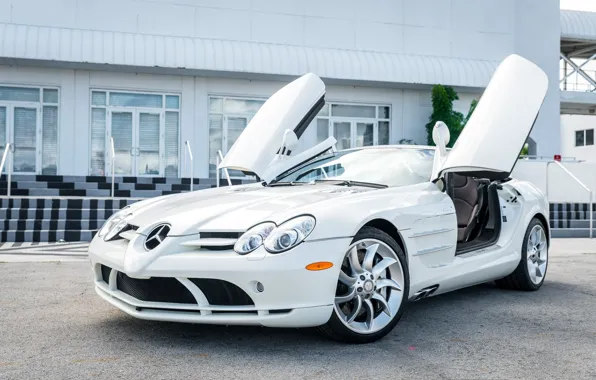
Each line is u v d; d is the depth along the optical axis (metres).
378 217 3.02
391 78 14.95
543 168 14.03
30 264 5.67
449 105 15.11
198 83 14.37
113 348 2.81
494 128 3.64
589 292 4.49
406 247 3.20
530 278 4.45
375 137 15.78
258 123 4.54
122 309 2.95
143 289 2.89
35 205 9.19
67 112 13.56
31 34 12.64
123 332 3.10
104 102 13.84
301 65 14.23
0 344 2.87
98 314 3.50
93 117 13.79
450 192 3.70
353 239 2.89
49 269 5.33
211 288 2.74
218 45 13.86
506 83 3.88
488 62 16.05
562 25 22.73
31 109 13.47
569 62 24.84
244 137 4.48
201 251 2.75
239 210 2.95
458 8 16.67
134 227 3.08
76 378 2.38
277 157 4.29
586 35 23.00
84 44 12.85
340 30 15.65
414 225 3.25
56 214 9.09
